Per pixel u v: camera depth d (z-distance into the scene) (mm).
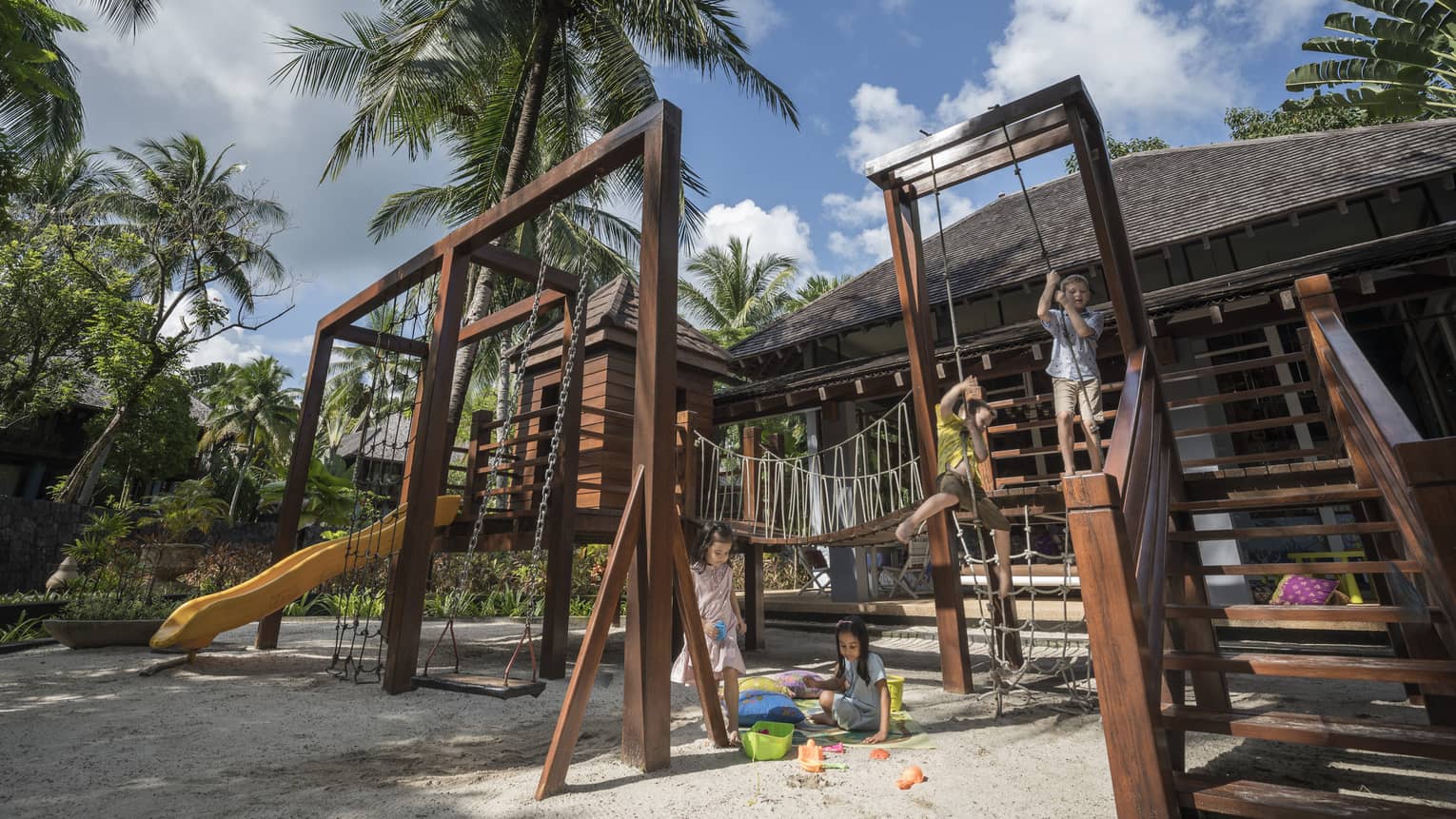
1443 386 8547
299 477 7832
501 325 7852
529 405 9500
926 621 8961
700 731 3939
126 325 19250
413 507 5379
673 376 3697
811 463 10164
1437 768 2984
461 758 3381
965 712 4422
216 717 4188
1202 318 6949
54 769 3084
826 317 12875
